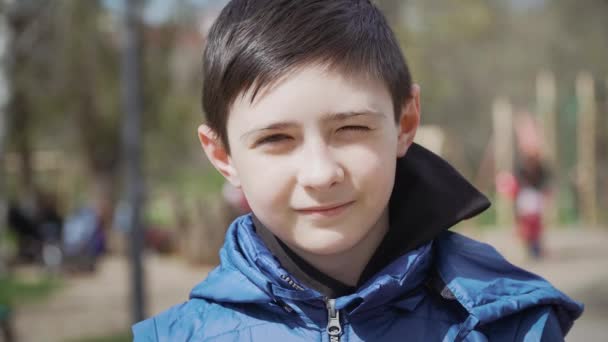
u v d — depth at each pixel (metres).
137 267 6.28
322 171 1.26
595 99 14.22
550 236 11.41
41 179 14.68
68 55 9.98
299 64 1.28
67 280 10.08
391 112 1.36
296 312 1.42
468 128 19.73
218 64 1.38
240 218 1.60
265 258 1.42
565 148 14.41
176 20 10.09
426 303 1.46
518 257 9.11
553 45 19.61
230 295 1.46
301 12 1.34
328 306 1.41
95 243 10.67
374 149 1.31
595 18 19.19
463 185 1.46
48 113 11.01
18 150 12.16
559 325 1.46
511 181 9.30
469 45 18.66
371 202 1.32
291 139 1.30
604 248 9.80
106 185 12.86
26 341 6.46
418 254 1.41
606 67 18.72
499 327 1.42
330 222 1.30
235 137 1.37
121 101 10.47
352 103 1.28
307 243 1.31
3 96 9.63
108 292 8.99
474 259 1.49
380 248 1.43
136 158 6.30
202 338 1.44
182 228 11.51
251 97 1.31
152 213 15.69
